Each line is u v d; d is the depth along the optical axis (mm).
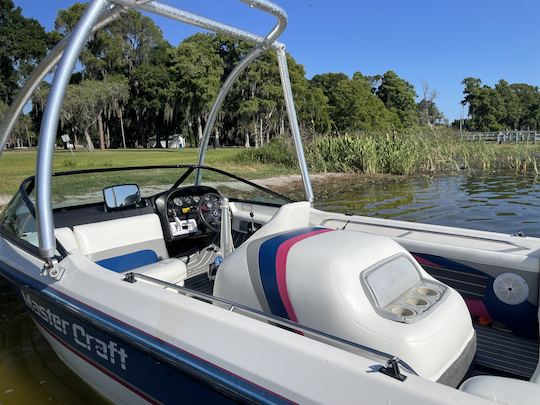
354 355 1660
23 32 46750
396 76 77500
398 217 8875
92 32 2727
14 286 3639
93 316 2453
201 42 48312
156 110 51156
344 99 55125
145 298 2293
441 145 19766
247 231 4543
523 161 19688
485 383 1617
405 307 2078
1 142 4242
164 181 4824
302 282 2139
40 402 3010
